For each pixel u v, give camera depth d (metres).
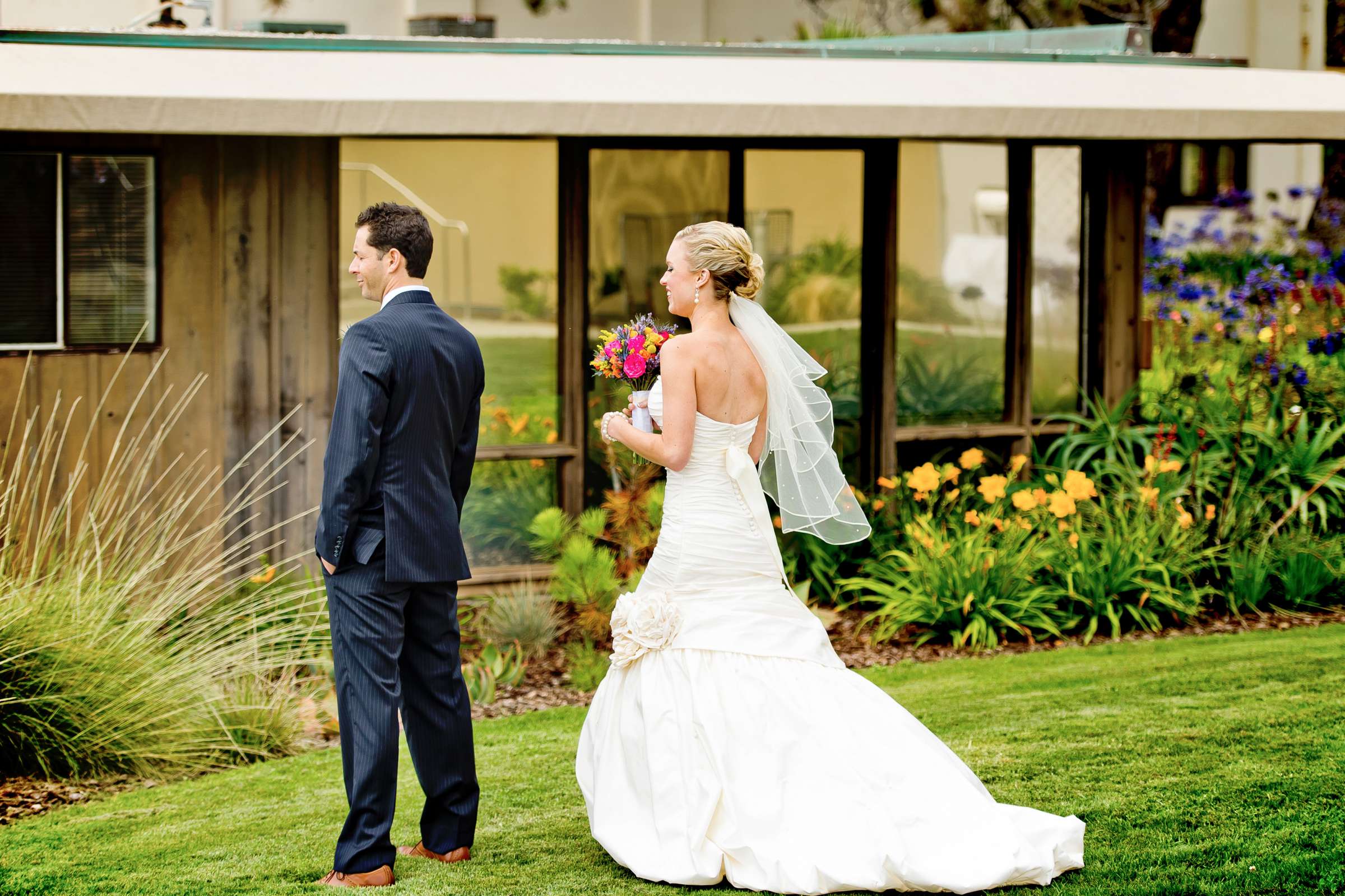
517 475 8.56
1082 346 9.72
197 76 7.06
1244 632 7.68
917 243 9.23
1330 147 16.05
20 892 4.32
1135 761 5.38
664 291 8.84
